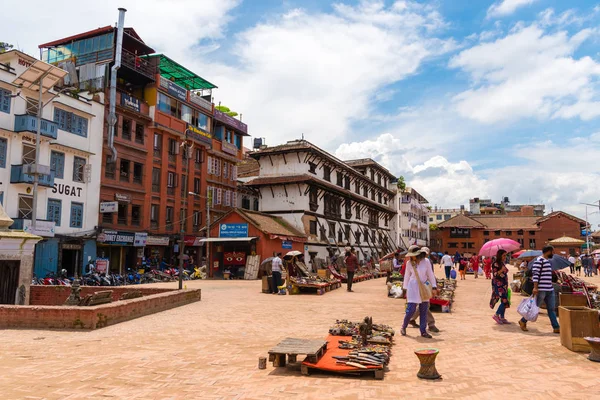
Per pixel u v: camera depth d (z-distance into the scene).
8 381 5.66
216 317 11.42
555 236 73.81
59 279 22.64
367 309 12.98
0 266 12.66
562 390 5.11
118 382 5.61
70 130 27.22
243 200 45.97
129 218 31.14
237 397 4.99
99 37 31.77
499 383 5.43
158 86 33.75
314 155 40.03
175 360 6.78
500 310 10.05
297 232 37.00
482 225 76.38
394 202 64.12
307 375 5.90
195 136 37.47
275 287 18.19
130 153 31.45
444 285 17.98
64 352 7.41
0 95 23.69
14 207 23.97
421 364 5.72
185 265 35.56
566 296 9.11
